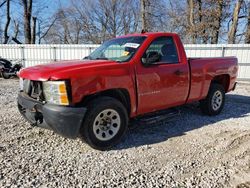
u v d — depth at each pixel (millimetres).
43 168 3416
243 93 9664
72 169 3414
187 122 5547
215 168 3527
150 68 4422
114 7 33250
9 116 5637
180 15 26422
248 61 13977
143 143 4352
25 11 26844
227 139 4551
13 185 3002
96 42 34125
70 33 35000
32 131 4719
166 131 4957
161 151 4047
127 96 4223
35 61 17344
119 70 4020
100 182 3125
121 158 3777
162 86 4613
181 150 4094
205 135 4754
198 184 3125
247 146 4262
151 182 3150
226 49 14203
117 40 5027
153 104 4586
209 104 5898
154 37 4633
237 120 5754
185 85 5055
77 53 16453
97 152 3953
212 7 23422
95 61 4215
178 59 4988
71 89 3576
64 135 3701
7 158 3660
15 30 31516
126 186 3055
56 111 3578
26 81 4102
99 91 3832
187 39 24188
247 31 21484
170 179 3229
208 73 5574
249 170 3482
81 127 3795
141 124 4680
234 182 3182
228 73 6172
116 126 4113
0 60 14242
